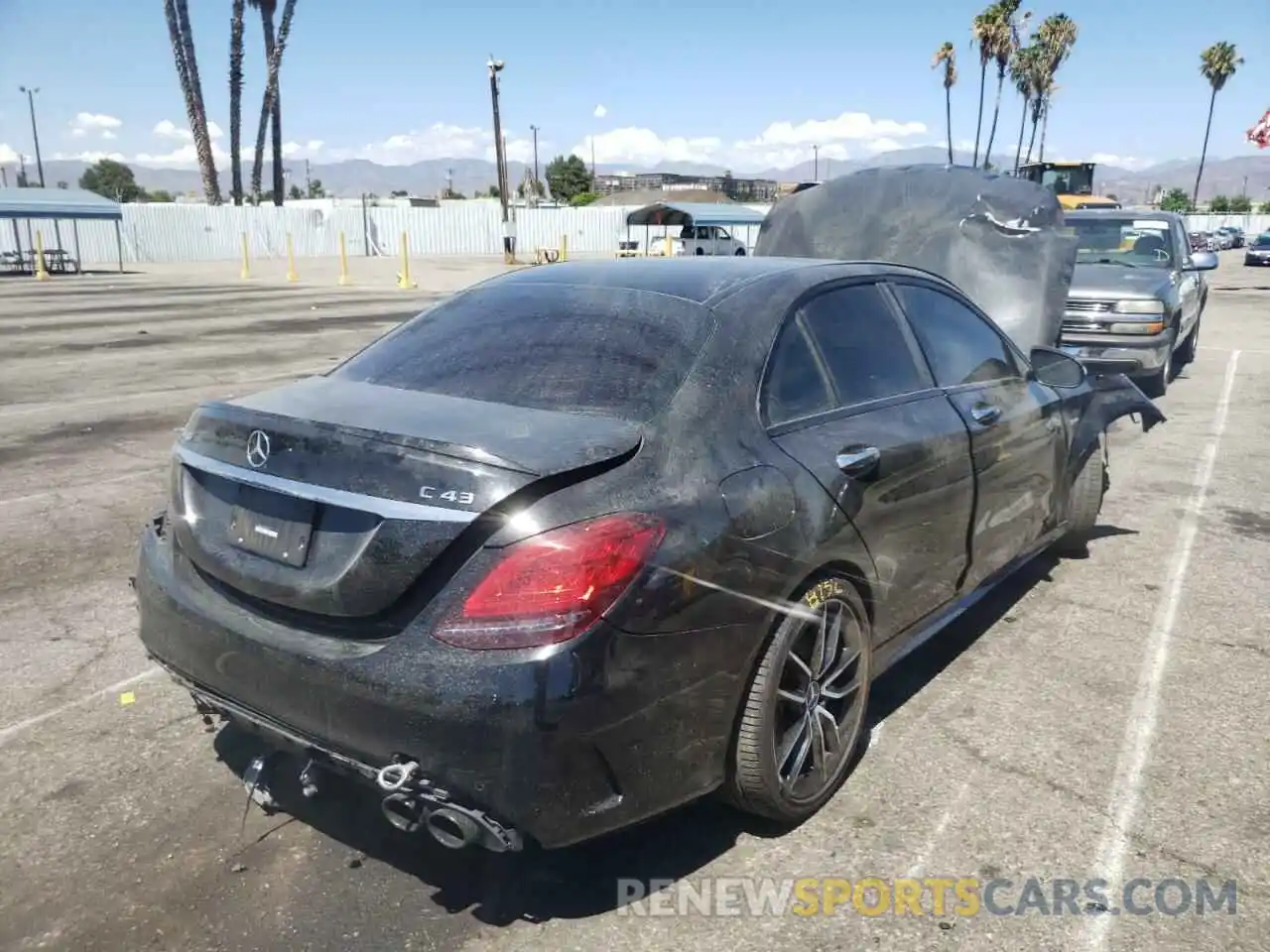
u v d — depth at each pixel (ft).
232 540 9.51
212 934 8.96
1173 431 29.86
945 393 13.10
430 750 8.12
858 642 11.16
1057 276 26.02
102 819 10.64
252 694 9.18
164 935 8.95
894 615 11.86
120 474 24.47
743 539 9.24
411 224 166.91
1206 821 10.61
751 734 9.61
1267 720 12.75
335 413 9.48
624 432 9.15
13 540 19.49
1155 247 38.22
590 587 8.11
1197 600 16.78
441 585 8.27
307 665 8.64
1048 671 14.11
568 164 314.76
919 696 13.38
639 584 8.38
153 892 9.50
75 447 27.25
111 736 12.34
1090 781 11.35
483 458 8.34
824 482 10.27
